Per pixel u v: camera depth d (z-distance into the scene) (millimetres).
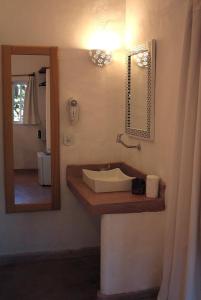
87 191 2730
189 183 2096
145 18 2789
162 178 2551
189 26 2037
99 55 3172
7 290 2777
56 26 3139
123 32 3254
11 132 3121
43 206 3262
